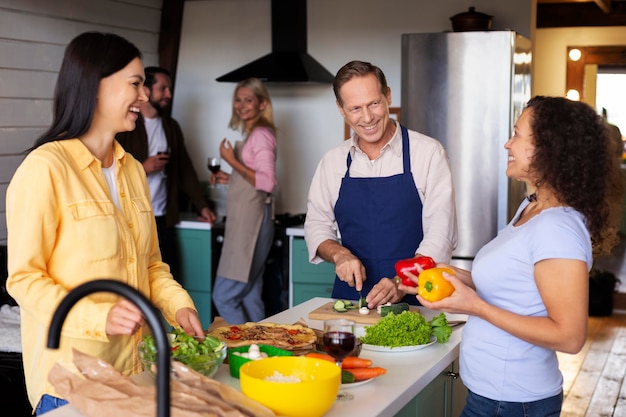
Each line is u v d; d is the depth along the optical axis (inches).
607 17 305.7
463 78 193.3
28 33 186.5
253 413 68.9
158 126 203.9
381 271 122.2
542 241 78.2
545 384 83.4
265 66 214.2
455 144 195.3
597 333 251.3
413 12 218.1
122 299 88.0
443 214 118.4
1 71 179.9
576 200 78.3
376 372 84.0
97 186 86.7
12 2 180.9
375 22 221.0
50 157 82.7
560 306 77.0
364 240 122.7
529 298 80.8
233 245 195.0
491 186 193.8
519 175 82.1
